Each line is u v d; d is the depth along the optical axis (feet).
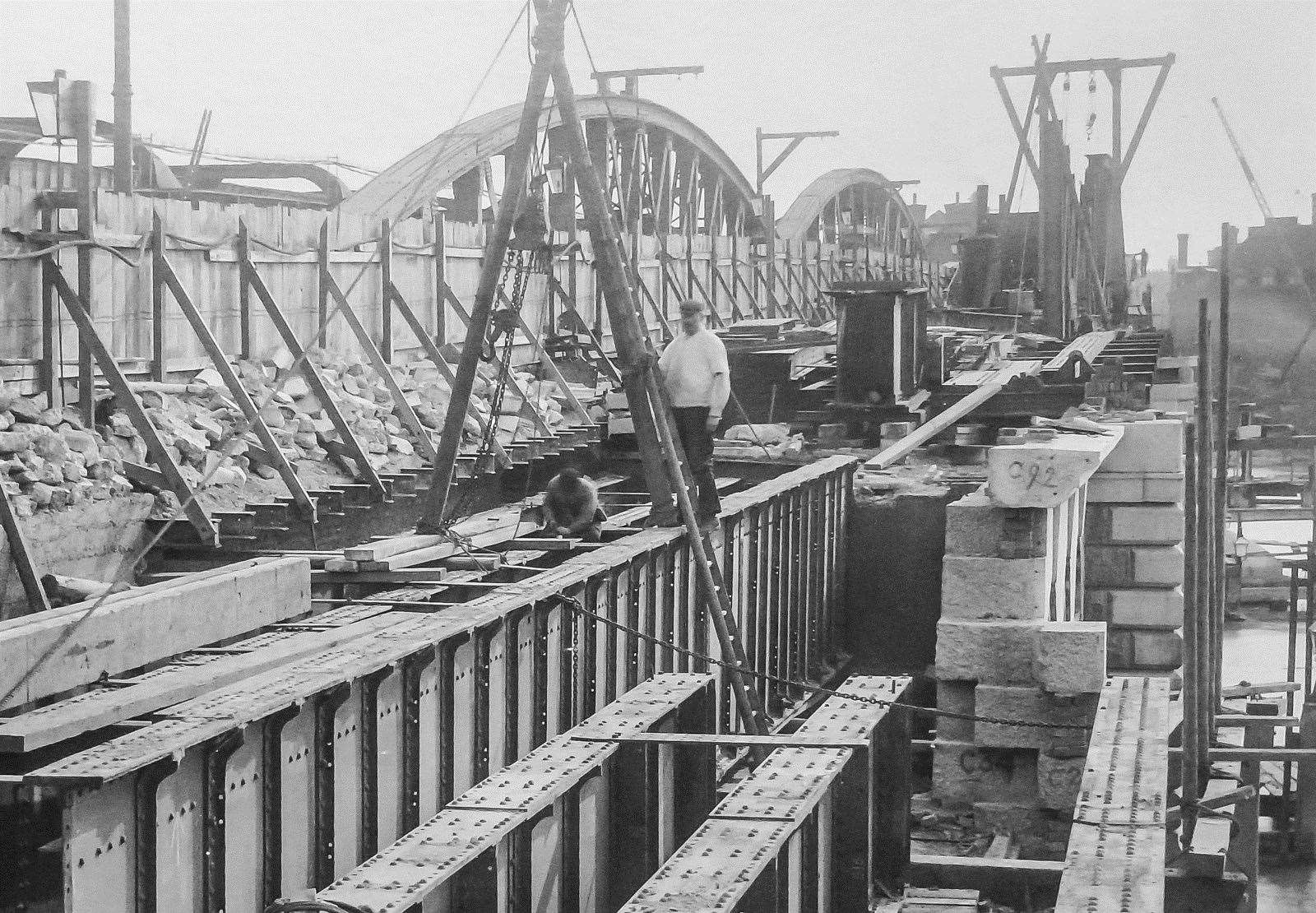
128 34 66.90
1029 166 141.28
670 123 147.64
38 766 26.76
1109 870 26.58
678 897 25.57
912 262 263.49
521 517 50.90
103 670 30.66
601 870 34.40
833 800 35.01
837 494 68.95
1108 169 162.81
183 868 25.58
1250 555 111.86
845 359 80.59
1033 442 60.95
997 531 55.01
